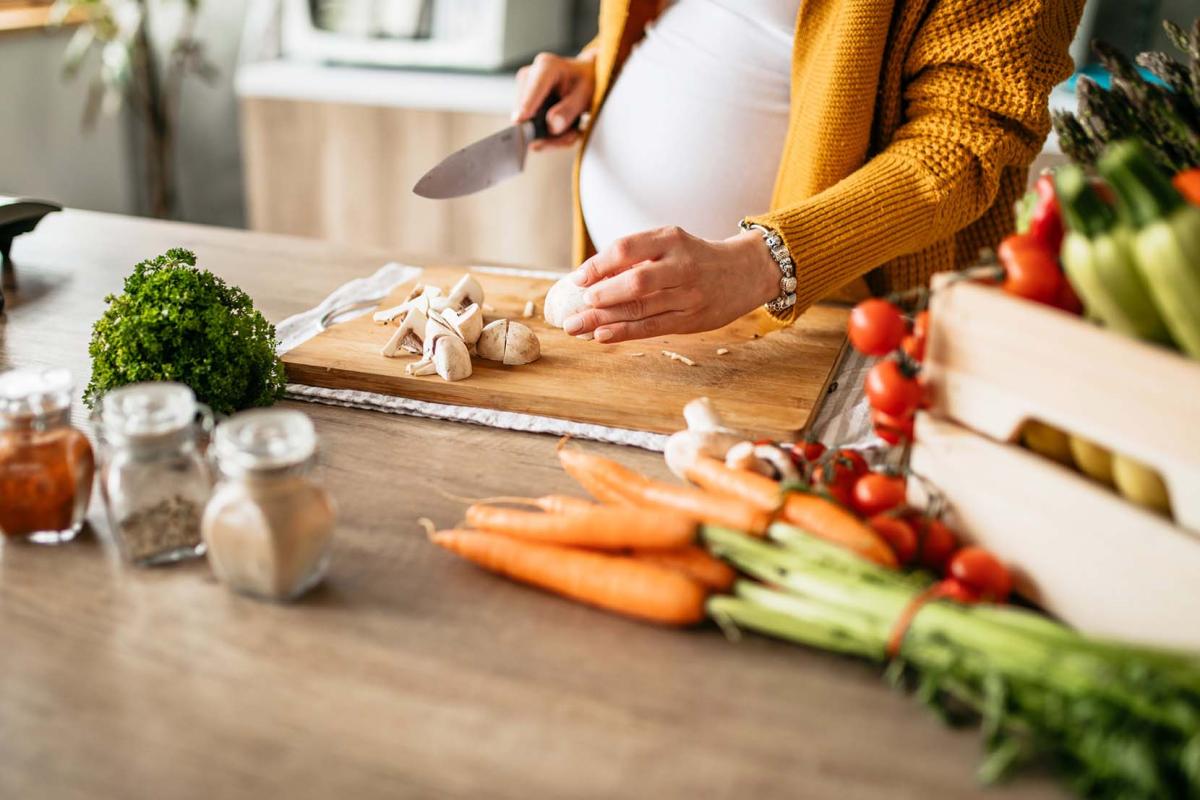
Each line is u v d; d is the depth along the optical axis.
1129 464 0.68
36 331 1.29
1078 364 0.69
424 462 1.00
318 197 2.98
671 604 0.73
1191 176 0.70
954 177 1.20
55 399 0.81
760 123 1.45
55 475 0.81
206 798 0.60
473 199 2.85
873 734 0.66
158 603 0.77
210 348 1.00
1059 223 0.77
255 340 1.04
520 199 2.82
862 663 0.72
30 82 3.05
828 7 1.28
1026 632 0.62
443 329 1.15
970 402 0.78
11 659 0.71
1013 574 0.77
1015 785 0.62
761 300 1.14
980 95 1.22
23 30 2.97
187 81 3.46
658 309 1.10
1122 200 0.62
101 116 3.35
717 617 0.73
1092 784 0.60
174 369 0.98
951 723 0.67
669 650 0.73
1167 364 0.64
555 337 1.27
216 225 3.66
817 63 1.28
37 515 0.82
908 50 1.29
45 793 0.60
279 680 0.69
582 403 1.09
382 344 1.23
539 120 1.61
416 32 2.74
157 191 3.43
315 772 0.62
